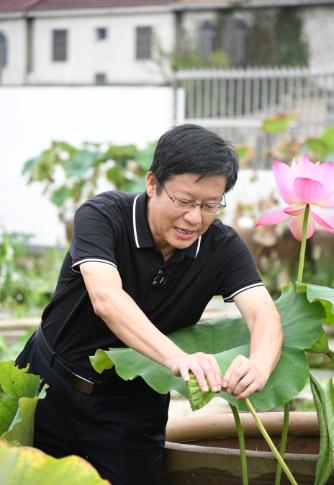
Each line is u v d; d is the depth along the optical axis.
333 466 2.33
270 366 2.25
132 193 2.53
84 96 14.93
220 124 14.34
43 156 9.42
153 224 2.41
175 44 25.70
